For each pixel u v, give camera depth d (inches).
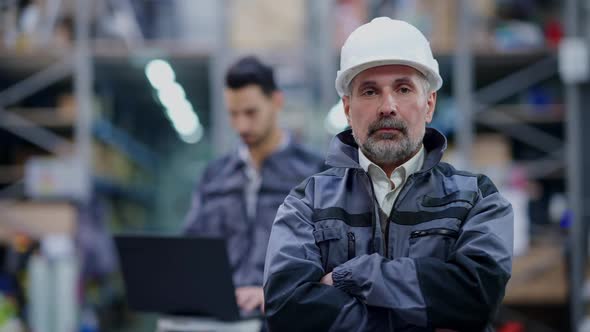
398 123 41.2
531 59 151.1
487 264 38.8
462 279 38.4
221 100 146.0
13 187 156.1
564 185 163.2
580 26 142.9
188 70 168.7
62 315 139.6
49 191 146.6
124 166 196.7
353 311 39.7
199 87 190.1
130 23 155.3
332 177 45.8
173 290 63.9
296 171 74.4
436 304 38.2
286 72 153.7
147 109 229.6
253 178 76.4
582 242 139.9
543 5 159.9
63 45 153.1
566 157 148.0
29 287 140.8
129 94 205.6
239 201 75.4
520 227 141.5
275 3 148.4
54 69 154.6
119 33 153.0
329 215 43.2
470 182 43.5
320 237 42.8
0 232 144.9
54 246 142.1
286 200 46.1
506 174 147.1
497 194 43.1
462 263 38.8
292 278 41.3
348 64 42.1
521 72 154.2
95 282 167.3
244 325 65.8
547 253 141.9
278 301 41.0
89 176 149.7
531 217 154.1
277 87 77.0
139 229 228.1
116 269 180.2
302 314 40.2
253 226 73.8
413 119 41.6
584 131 142.9
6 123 153.4
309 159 75.7
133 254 63.9
